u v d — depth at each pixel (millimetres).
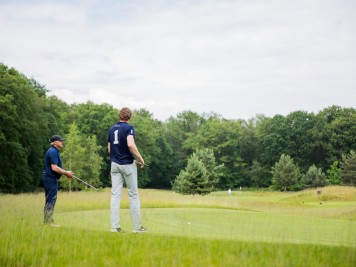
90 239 5824
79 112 79375
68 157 44500
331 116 92188
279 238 6984
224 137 94562
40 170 52844
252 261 4773
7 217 8203
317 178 66562
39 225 7121
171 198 22359
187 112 109938
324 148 86250
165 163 93062
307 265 4613
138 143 84750
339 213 18453
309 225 10055
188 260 4770
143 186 86750
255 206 22750
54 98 75875
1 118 43312
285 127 89812
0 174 43688
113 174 7133
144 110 108250
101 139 78125
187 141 99188
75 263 4738
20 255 4980
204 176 42469
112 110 80812
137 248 5336
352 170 65750
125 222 9430
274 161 89438
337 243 6625
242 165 90812
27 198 16844
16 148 44156
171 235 6488
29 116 48969
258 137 93312
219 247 5348
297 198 42594
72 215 10516
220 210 15422
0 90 44156
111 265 4637
